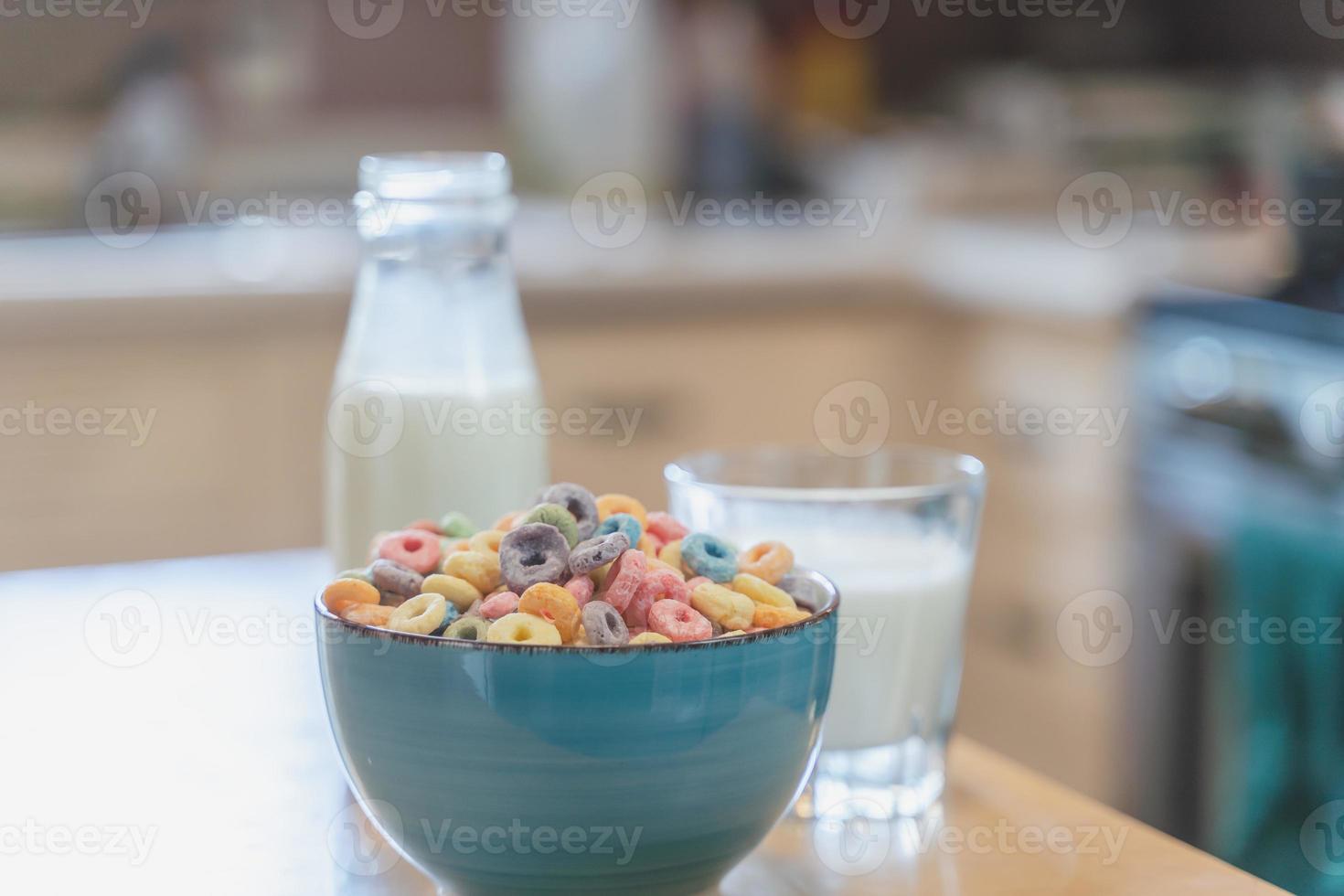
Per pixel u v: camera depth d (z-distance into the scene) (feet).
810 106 10.02
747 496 3.47
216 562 4.21
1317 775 4.91
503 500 3.82
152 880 3.25
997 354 7.59
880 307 8.09
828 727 3.43
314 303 6.72
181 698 3.72
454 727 3.10
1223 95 8.80
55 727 3.62
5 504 6.43
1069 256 6.86
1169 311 5.90
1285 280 6.05
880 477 3.61
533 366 3.90
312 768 3.52
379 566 3.23
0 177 8.47
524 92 10.06
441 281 3.80
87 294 6.33
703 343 7.68
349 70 9.61
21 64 8.62
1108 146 8.75
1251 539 5.26
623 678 3.08
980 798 3.48
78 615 4.01
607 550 3.17
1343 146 6.62
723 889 3.24
